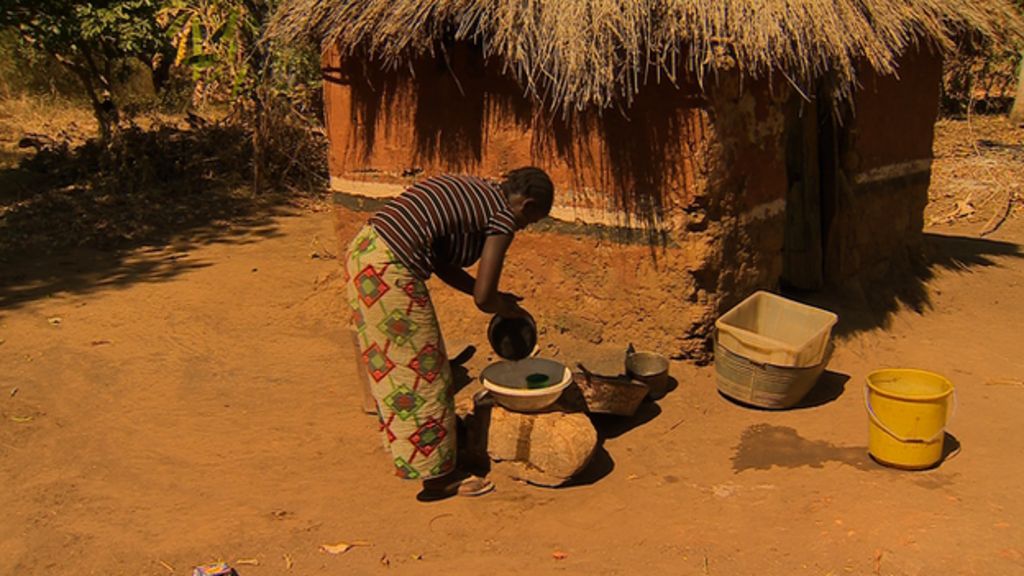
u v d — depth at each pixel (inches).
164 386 228.2
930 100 308.5
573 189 229.9
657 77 205.9
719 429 199.5
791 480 174.6
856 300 270.5
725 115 211.3
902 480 172.1
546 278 239.9
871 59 219.8
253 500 171.5
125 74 621.3
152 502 171.5
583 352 228.2
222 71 451.2
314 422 207.3
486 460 180.7
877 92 275.9
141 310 284.4
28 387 225.3
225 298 297.4
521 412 175.9
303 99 486.6
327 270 329.4
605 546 152.9
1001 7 284.2
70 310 284.2
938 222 418.9
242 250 363.6
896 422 173.8
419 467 162.7
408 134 255.8
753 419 204.5
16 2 415.8
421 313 155.6
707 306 221.0
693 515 162.6
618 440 195.3
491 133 239.8
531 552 151.7
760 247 234.4
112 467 185.8
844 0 218.2
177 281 316.8
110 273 327.9
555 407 179.8
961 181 487.8
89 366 239.1
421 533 158.9
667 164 213.9
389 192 263.6
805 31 204.8
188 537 158.1
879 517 156.6
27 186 454.0
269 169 474.6
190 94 668.7
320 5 236.5
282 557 151.6
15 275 323.3
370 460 188.2
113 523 163.6
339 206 277.9
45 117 630.5
